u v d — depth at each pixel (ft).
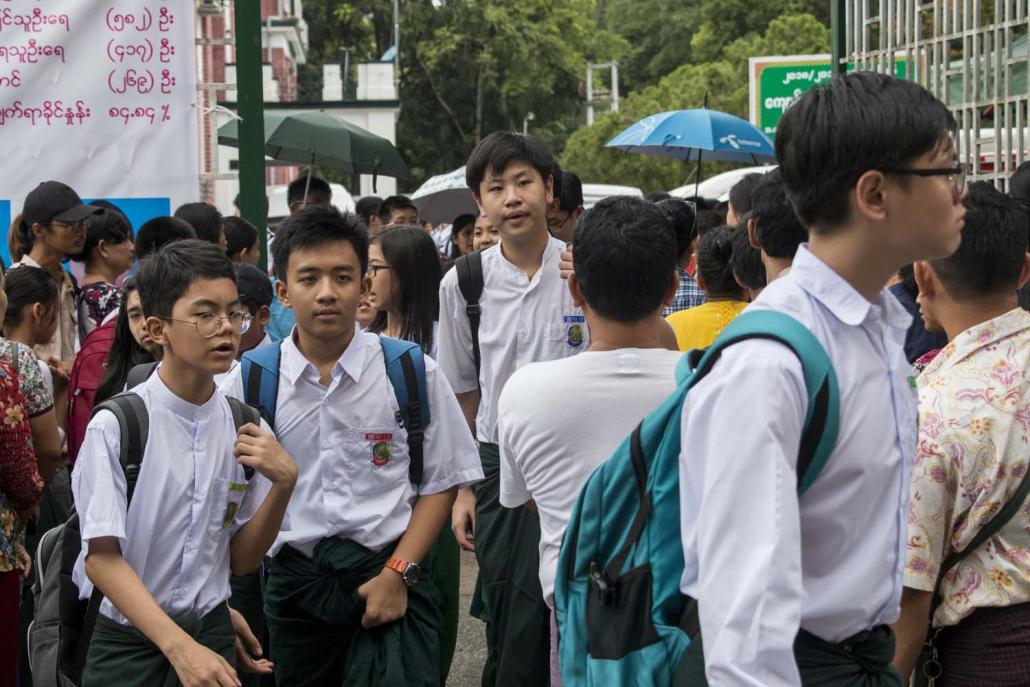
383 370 12.07
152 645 10.50
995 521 9.22
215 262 10.44
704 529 6.55
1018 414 9.20
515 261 14.65
